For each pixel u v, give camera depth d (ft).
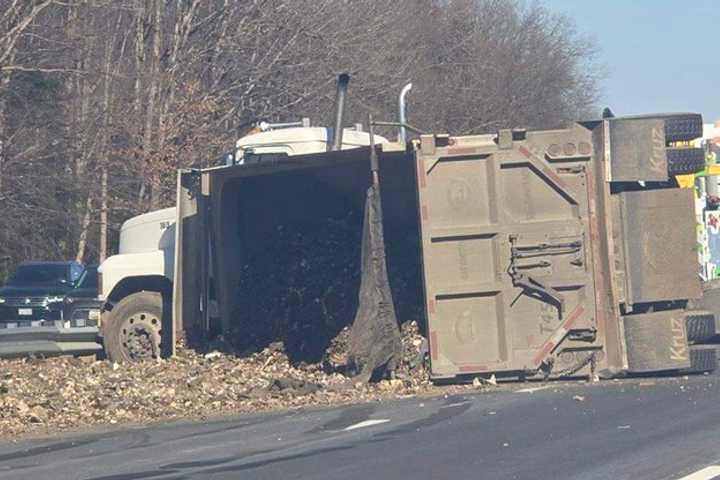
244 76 175.11
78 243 167.22
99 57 164.04
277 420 53.42
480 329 61.82
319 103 178.81
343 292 73.10
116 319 76.33
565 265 61.46
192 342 74.43
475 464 40.65
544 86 276.82
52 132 159.43
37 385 65.26
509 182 61.67
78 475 42.06
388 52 196.13
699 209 80.48
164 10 173.47
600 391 57.21
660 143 61.00
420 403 56.29
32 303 135.23
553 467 39.63
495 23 270.87
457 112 241.55
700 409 50.37
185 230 74.33
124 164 165.58
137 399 60.64
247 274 76.38
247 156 77.97
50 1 147.43
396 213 74.23
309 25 178.40
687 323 61.21
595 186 61.36
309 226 77.97
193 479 40.32
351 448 44.86
